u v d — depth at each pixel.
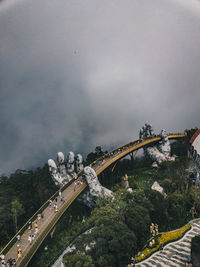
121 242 91.25
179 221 118.50
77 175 149.62
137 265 96.19
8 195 144.50
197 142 181.12
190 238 109.31
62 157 156.00
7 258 92.12
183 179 144.88
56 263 97.69
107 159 168.62
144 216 107.06
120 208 109.00
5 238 122.94
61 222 132.75
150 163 196.00
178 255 100.50
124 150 179.00
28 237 101.69
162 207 116.81
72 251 93.62
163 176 163.50
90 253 90.06
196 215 122.75
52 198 125.06
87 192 141.38
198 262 89.75
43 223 109.50
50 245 113.81
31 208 139.00
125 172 183.50
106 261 85.62
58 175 153.62
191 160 151.75
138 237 102.56
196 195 123.81
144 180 168.75
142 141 196.50
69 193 131.75
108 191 142.62
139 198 118.25
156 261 97.81
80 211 142.38
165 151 199.00
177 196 126.00
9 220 127.12
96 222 102.94
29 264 96.88
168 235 110.62
